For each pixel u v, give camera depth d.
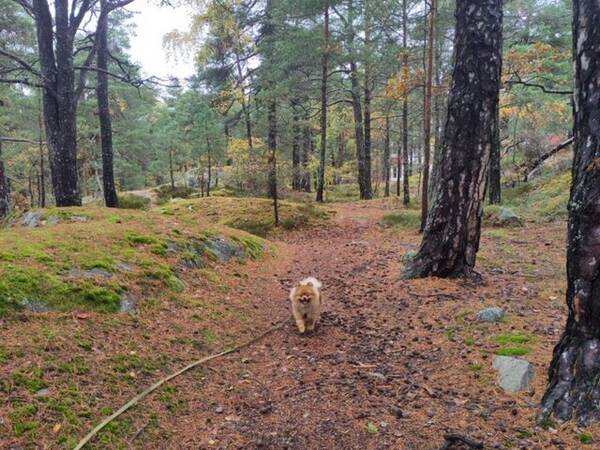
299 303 2.78
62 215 4.31
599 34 1.69
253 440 1.77
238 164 8.49
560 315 2.68
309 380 2.22
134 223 3.99
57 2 4.84
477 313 2.75
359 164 11.32
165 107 17.62
